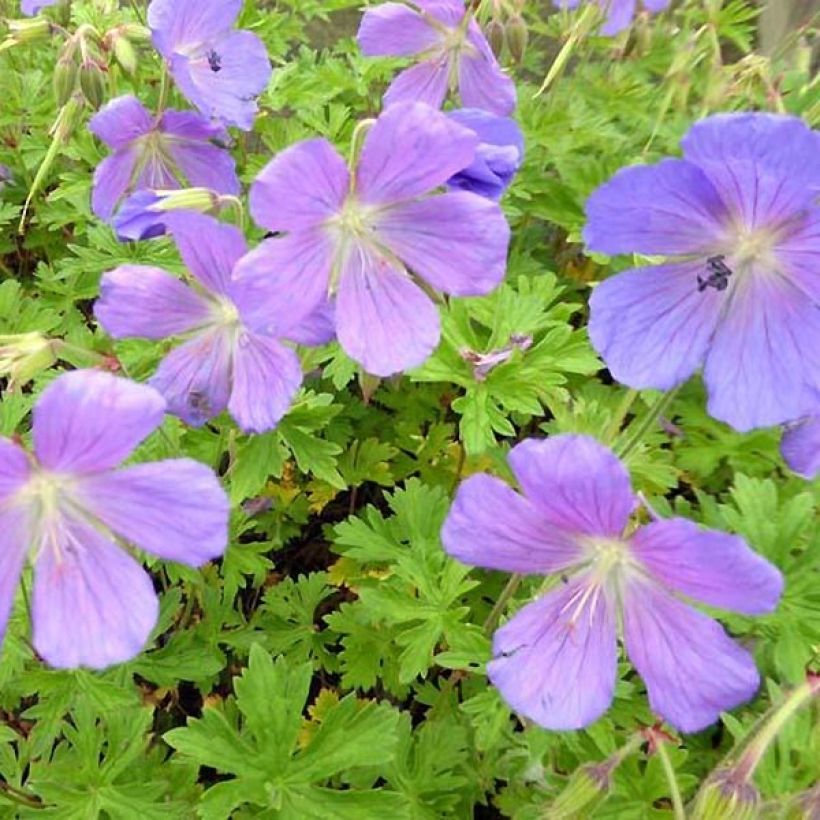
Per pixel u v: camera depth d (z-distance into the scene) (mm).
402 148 161
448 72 256
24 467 138
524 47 275
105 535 144
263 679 181
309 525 293
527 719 191
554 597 152
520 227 318
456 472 274
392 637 236
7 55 334
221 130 237
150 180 241
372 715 183
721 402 157
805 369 156
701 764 213
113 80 263
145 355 242
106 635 142
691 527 130
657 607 148
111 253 281
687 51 288
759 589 129
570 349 236
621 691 200
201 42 245
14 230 335
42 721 197
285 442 220
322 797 180
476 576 245
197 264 171
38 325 267
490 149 178
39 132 313
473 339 241
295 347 209
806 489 228
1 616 145
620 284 160
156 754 209
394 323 171
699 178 144
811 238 150
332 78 323
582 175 299
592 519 140
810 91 304
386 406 302
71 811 186
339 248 171
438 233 170
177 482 135
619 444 199
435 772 205
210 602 234
